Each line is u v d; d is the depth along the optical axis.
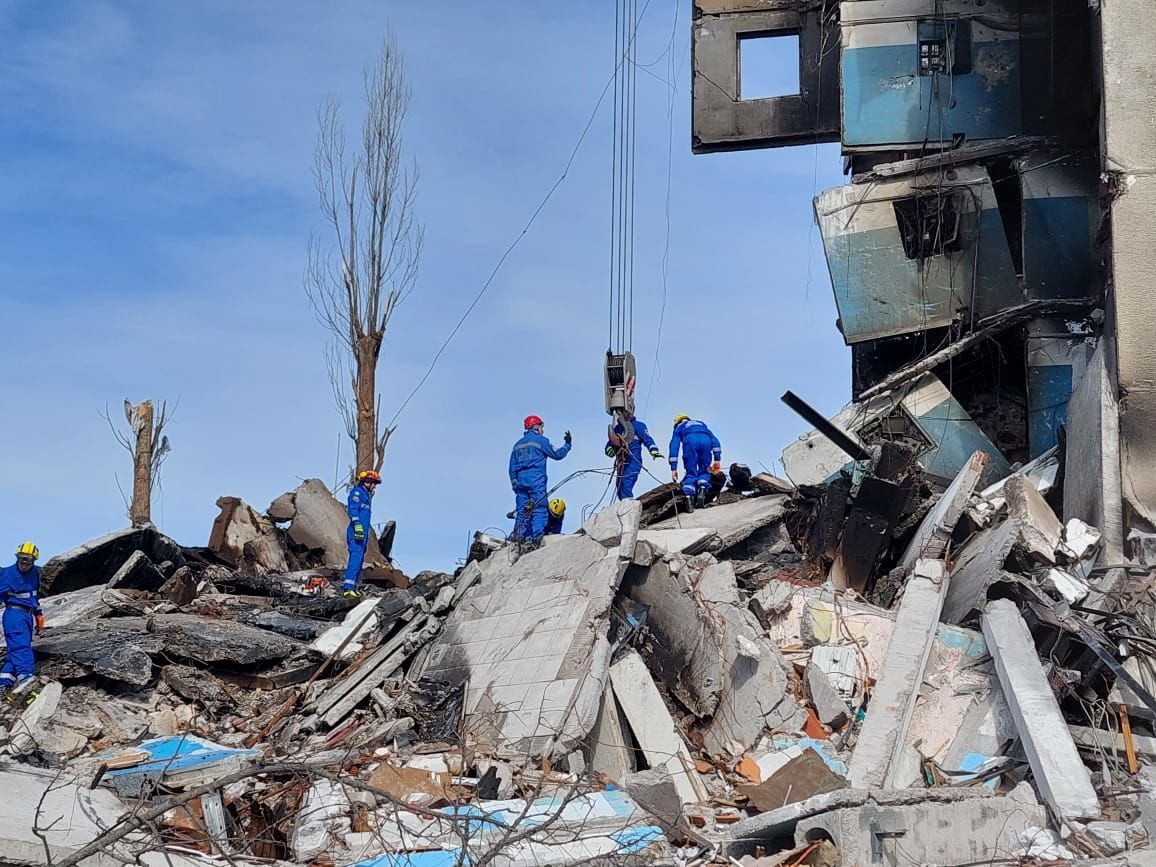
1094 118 21.42
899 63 22.53
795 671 13.00
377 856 9.33
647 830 9.77
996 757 11.46
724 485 18.97
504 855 8.66
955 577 14.11
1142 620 13.08
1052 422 20.66
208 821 10.12
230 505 21.53
